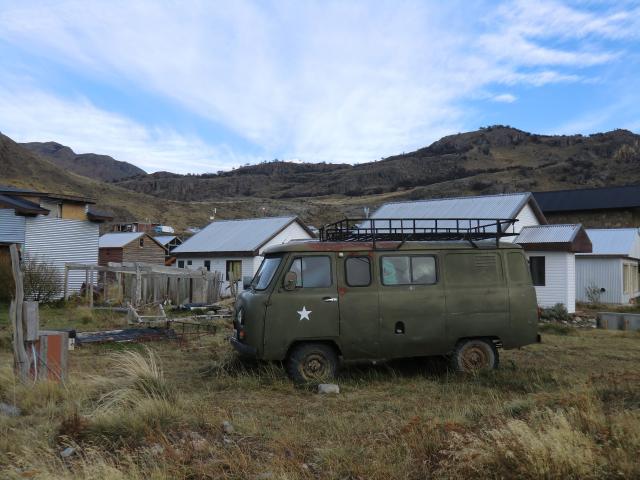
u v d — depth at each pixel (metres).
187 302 24.92
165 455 4.86
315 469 4.80
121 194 104.50
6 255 26.12
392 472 4.55
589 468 3.99
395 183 145.75
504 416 5.70
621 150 107.81
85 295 26.42
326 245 9.22
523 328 9.77
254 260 32.47
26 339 7.95
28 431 5.70
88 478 4.29
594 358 11.73
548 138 165.38
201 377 9.29
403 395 7.92
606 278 29.45
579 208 43.38
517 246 10.07
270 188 162.75
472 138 181.38
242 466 4.75
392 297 9.22
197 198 155.00
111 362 10.41
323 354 8.95
